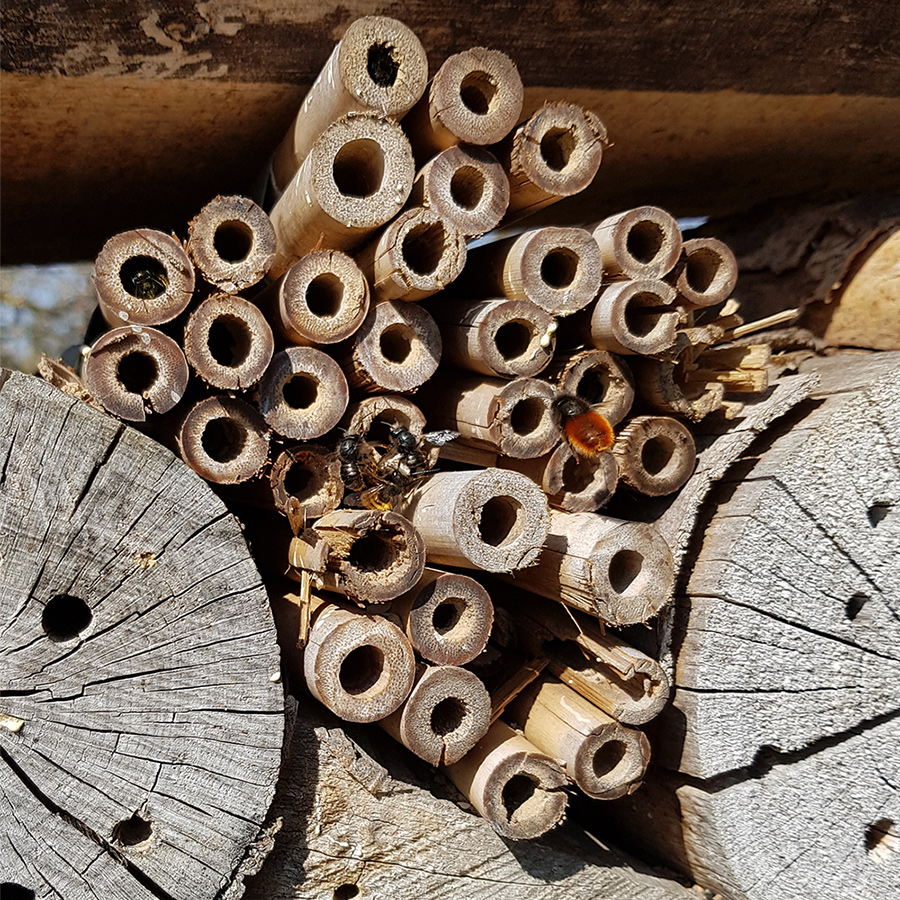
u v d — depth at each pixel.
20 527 0.12
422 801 0.16
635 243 0.18
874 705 0.17
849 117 0.21
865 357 0.19
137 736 0.13
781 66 0.19
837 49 0.19
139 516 0.13
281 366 0.15
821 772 0.17
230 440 0.16
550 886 0.16
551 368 0.17
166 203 0.22
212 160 0.19
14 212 0.21
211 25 0.15
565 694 0.17
